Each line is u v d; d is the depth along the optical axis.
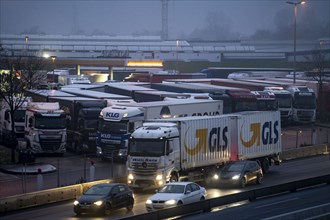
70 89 80.38
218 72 151.50
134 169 41.91
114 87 82.00
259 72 137.00
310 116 85.19
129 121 53.56
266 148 51.84
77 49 194.25
